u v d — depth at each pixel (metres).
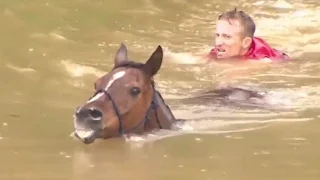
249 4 15.99
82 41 11.74
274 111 8.25
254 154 6.75
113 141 6.98
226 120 7.88
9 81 9.46
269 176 6.20
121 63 7.21
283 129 7.55
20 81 9.47
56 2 13.84
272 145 7.02
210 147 6.96
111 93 6.88
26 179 6.15
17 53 10.79
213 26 13.57
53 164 6.50
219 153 6.79
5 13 12.73
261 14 15.02
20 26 12.14
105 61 10.58
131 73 7.04
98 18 13.32
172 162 6.53
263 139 7.21
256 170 6.33
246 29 10.64
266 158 6.64
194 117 7.95
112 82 6.94
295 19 14.45
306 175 6.22
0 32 11.77
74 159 6.63
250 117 8.00
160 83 9.45
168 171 6.30
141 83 7.02
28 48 11.05
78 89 9.16
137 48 11.51
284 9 15.48
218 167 6.41
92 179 6.12
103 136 6.88
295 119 7.91
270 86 9.34
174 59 10.77
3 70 9.94
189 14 14.56
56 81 9.49
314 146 6.99
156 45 11.78
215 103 8.53
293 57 10.96
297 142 7.11
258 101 8.62
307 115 8.06
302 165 6.46
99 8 13.95
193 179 6.12
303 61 10.68
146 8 14.51
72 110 8.24
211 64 10.45
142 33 12.65
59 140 7.17
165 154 6.73
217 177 6.16
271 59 10.59
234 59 10.64
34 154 6.77
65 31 12.23
